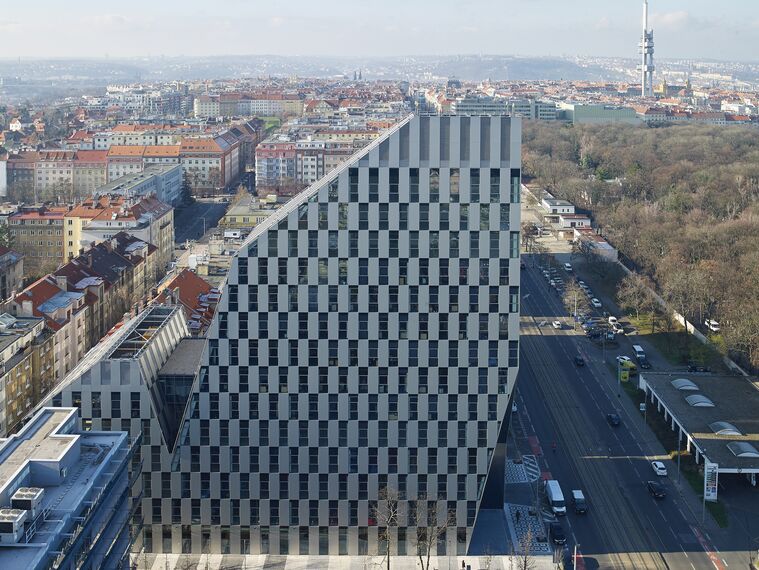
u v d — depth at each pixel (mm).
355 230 193500
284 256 194125
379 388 198625
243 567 199000
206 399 198500
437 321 196750
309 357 197250
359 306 195875
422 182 192500
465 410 199500
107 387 194500
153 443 197500
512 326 197000
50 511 141750
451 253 194625
